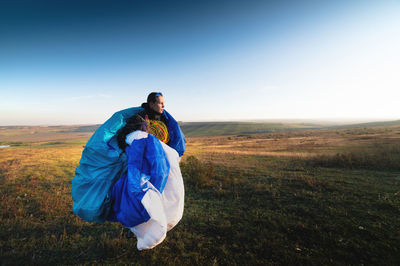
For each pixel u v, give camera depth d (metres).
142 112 2.83
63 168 11.83
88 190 2.32
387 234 3.40
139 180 2.13
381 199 5.22
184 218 4.32
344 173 9.05
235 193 6.17
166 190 2.38
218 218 4.29
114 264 2.76
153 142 2.33
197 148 34.66
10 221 4.13
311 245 3.15
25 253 3.00
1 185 7.63
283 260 2.79
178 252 3.01
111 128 2.43
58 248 3.15
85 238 3.46
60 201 5.42
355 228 3.65
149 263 2.77
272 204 5.14
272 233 3.54
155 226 2.16
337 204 5.00
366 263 2.70
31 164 13.82
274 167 11.27
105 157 2.35
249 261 2.79
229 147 35.75
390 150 15.79
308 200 5.35
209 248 3.12
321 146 25.81
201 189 6.79
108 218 2.44
